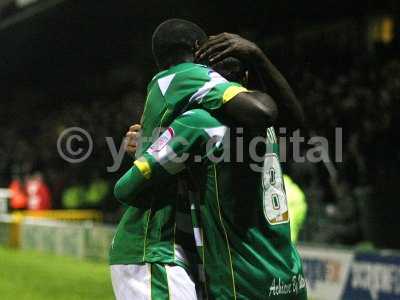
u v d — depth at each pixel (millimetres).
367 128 12711
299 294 3363
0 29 24156
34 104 28828
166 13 18938
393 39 14672
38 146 24406
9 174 25672
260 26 18328
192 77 3217
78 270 12648
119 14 20469
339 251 9203
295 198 5598
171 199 3346
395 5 14703
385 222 10891
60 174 21344
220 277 3242
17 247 16984
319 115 13867
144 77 21344
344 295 9109
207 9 17828
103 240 13797
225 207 3223
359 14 15781
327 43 16375
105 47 24031
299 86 15359
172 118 3266
